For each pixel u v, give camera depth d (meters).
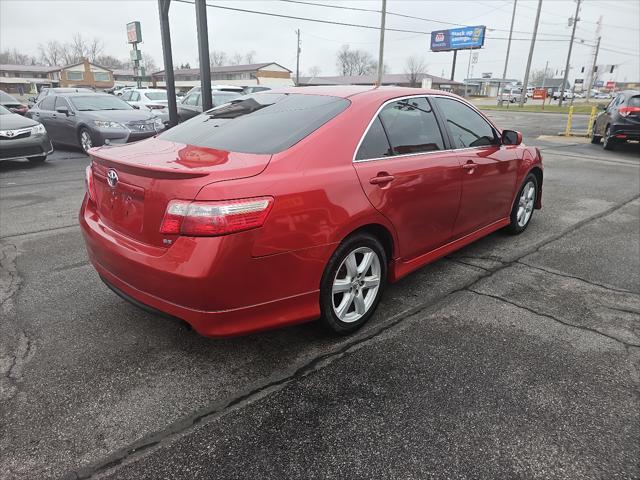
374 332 3.00
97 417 2.23
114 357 2.71
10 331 2.97
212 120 3.26
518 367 2.64
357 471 1.93
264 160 2.42
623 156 11.26
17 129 9.04
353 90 3.23
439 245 3.59
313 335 2.96
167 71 9.40
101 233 2.68
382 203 2.83
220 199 2.14
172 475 1.91
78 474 1.91
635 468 1.95
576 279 3.87
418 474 1.92
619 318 3.22
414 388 2.45
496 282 3.79
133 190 2.41
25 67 85.56
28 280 3.73
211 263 2.15
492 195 4.12
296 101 3.15
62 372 2.56
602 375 2.57
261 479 1.89
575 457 2.01
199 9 7.66
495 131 4.22
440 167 3.32
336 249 2.64
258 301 2.36
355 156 2.75
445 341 2.90
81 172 8.80
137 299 2.49
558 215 5.86
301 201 2.38
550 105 45.50
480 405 2.32
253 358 2.71
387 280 3.21
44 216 5.60
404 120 3.20
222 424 2.19
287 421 2.21
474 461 1.99
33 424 2.18
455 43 59.19
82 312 3.22
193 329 2.36
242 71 74.88
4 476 1.89
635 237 4.99
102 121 10.45
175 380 2.51
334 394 2.40
